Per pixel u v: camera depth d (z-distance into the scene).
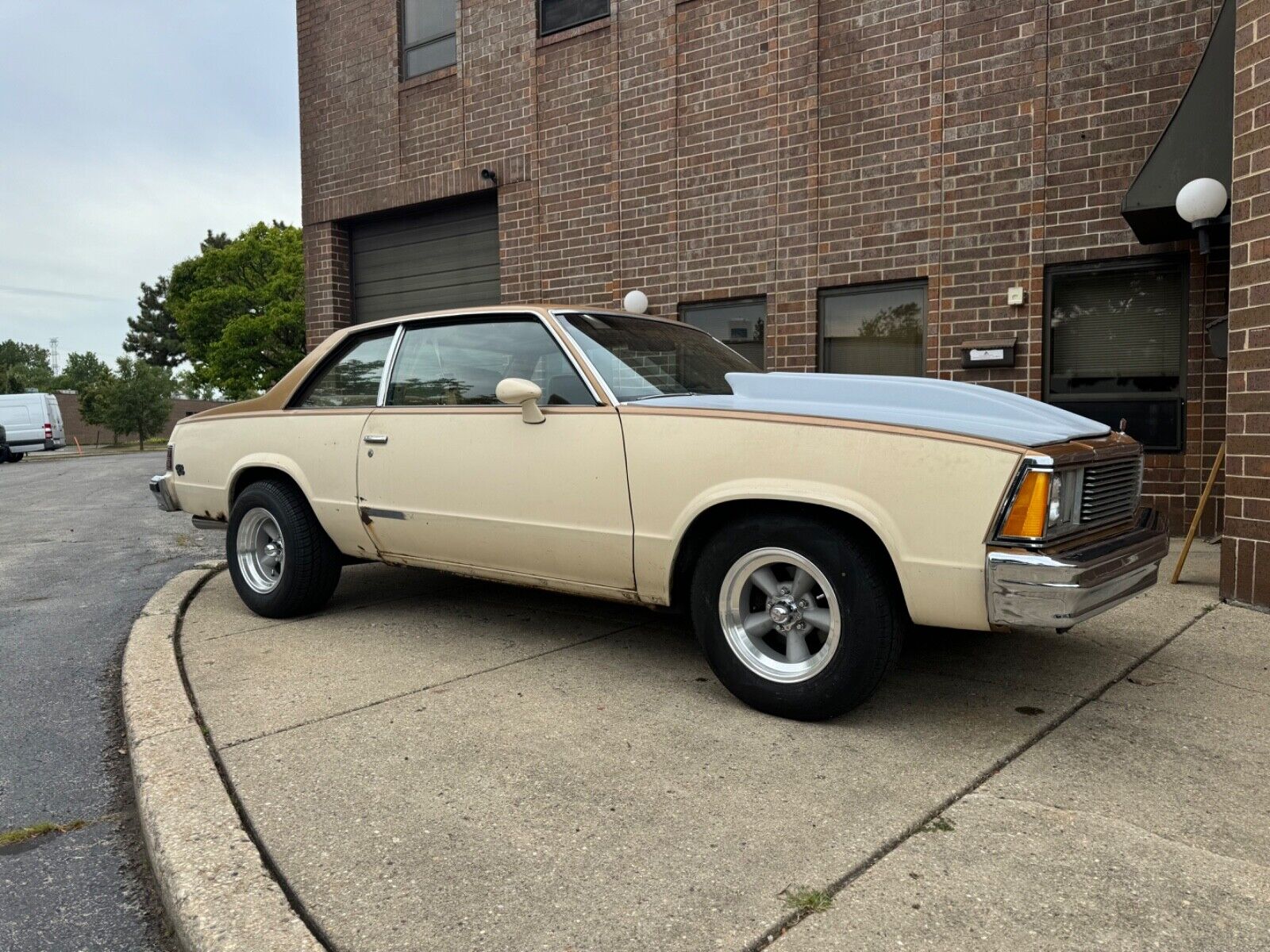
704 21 8.81
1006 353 7.35
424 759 2.86
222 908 1.99
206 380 36.19
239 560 4.86
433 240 11.32
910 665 3.84
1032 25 7.20
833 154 8.14
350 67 11.64
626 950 1.87
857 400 3.43
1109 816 2.45
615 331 4.05
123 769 3.07
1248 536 4.70
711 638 3.32
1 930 2.13
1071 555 2.73
